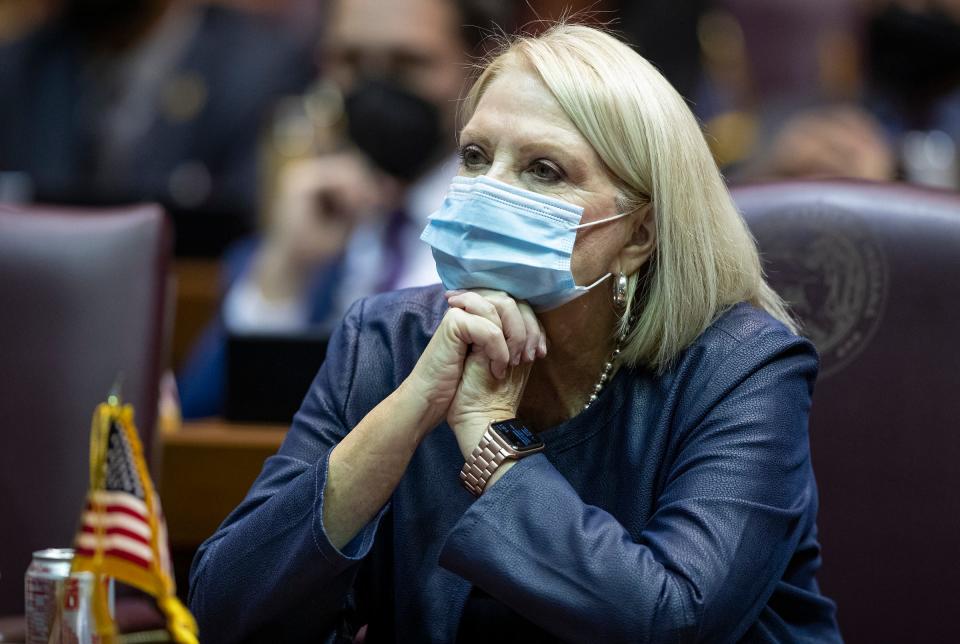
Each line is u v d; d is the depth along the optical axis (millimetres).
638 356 6391
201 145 17266
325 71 12617
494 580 5730
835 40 18672
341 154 11906
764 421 6129
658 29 16062
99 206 13703
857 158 12094
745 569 5836
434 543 6371
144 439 7668
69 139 18031
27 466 7613
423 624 6297
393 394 6117
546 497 5836
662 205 6203
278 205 12008
